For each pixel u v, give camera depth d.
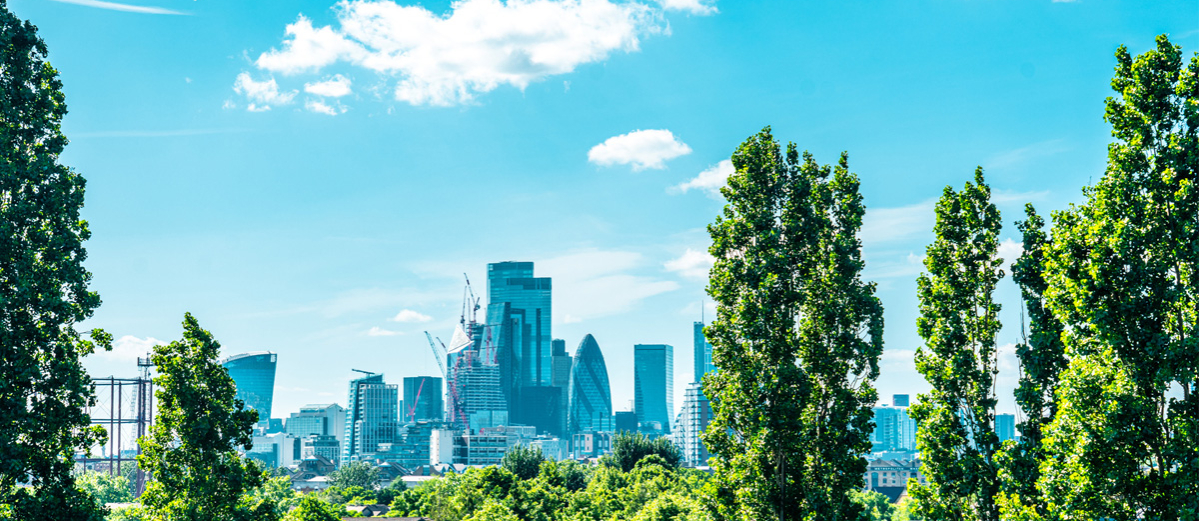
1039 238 45.59
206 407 52.31
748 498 48.75
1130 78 34.59
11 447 46.88
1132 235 33.16
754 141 52.34
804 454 49.47
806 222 51.94
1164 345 32.66
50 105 50.91
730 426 50.38
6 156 48.22
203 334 53.16
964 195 46.75
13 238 48.06
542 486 137.50
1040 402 43.62
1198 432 31.95
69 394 49.75
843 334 50.59
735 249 51.94
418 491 161.38
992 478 43.62
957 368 45.16
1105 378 33.69
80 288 50.91
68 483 50.22
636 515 109.69
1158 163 33.81
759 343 49.88
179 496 51.44
